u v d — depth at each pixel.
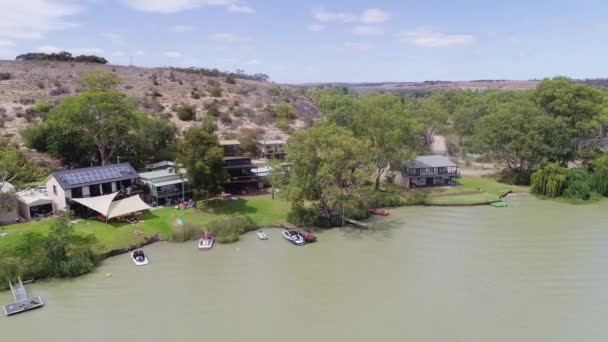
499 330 39.22
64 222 50.59
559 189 82.50
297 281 48.38
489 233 63.09
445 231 64.06
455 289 46.53
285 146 67.75
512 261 53.31
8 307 41.47
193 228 59.84
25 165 72.31
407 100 188.75
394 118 84.00
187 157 64.88
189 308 42.66
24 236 52.59
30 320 40.28
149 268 50.97
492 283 47.78
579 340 37.69
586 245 58.34
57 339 37.47
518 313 41.91
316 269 51.28
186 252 55.59
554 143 88.94
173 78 154.50
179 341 37.44
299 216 66.25
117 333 38.47
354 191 69.44
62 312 41.69
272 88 176.38
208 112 126.38
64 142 81.00
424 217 70.75
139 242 56.66
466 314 41.75
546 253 55.69
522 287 46.88
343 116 104.25
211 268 51.34
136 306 42.91
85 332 38.53
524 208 75.75
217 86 158.25
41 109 100.06
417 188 86.75
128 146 87.88
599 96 108.81
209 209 68.25
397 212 73.50
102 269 50.50
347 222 67.44
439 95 192.62
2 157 62.25
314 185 64.38
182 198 71.44
